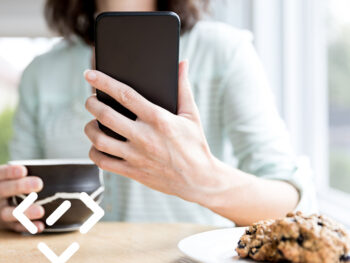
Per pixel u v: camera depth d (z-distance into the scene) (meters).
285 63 2.12
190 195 0.78
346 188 1.78
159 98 0.71
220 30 1.31
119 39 0.69
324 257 0.53
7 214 0.84
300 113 2.11
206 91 1.23
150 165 0.73
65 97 1.34
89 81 0.68
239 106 1.14
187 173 0.74
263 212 0.83
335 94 1.85
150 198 1.21
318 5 1.97
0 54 3.20
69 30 1.40
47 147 1.32
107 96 0.71
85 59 1.35
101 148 0.72
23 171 0.81
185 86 0.72
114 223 0.94
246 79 1.18
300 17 2.10
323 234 0.54
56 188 0.81
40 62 1.38
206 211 1.22
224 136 1.26
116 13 0.68
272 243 0.57
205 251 0.60
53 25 1.44
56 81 1.35
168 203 1.21
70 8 1.36
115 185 1.23
